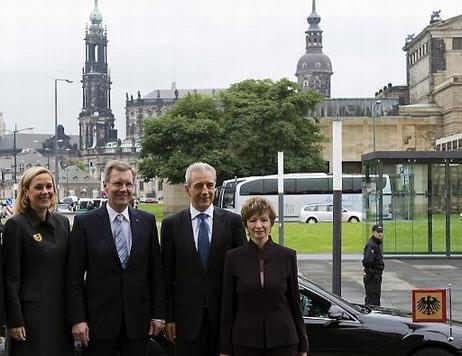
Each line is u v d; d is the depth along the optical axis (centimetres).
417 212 3950
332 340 1220
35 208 966
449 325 1282
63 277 970
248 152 10488
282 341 892
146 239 980
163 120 10388
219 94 11056
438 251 3962
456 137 11681
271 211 910
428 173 3938
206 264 977
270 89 10525
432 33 17425
